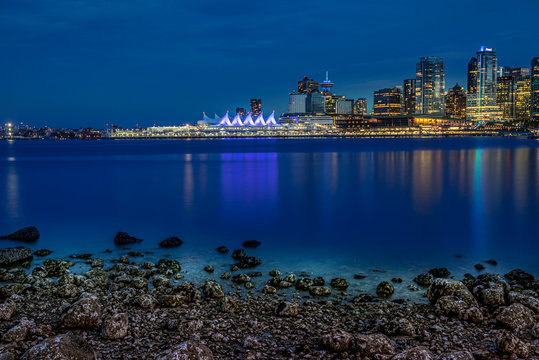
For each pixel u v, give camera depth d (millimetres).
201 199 36844
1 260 18125
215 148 188125
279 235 23578
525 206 32188
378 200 35625
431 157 101938
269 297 13789
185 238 23062
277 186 45938
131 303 13016
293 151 147500
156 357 9008
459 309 12000
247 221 27500
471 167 69812
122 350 9570
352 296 14023
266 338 10469
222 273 16734
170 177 57438
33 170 72125
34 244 21953
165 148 195625
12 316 11906
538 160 87438
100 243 22062
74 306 10992
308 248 20734
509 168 67188
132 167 78125
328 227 25578
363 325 11414
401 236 23172
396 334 10750
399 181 49688
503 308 11703
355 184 47219
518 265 17938
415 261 18469
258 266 17703
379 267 17562
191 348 8375
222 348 9828
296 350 9750
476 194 38438
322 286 14289
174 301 12867
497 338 9773
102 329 10312
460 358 8734
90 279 15016
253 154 128750
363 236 23219
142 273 16375
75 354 8211
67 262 17781
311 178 54312
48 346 8164
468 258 18984
